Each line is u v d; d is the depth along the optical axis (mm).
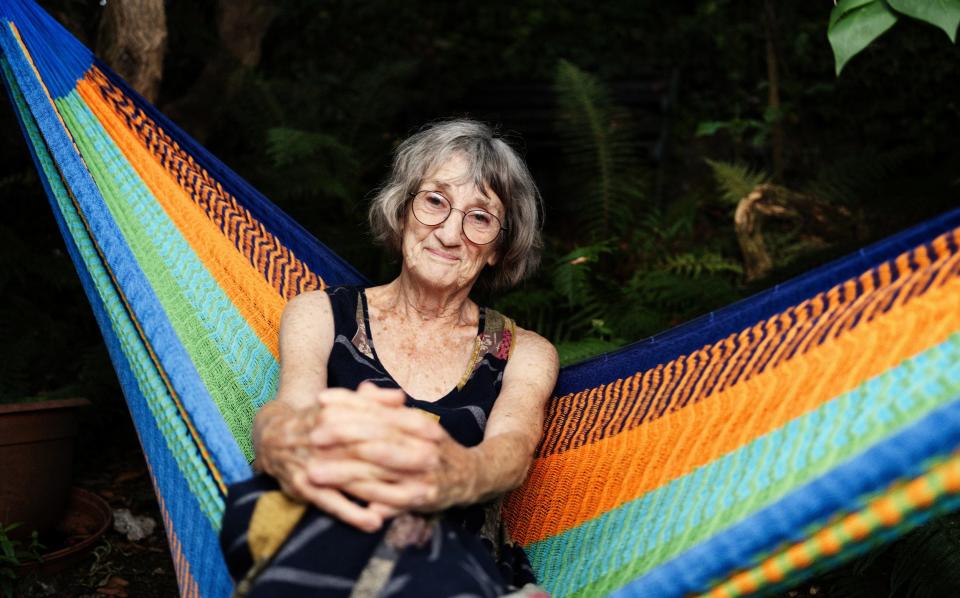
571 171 5887
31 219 4090
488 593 1288
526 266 2004
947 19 1632
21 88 2068
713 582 1147
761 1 6426
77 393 3211
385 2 7691
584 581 1662
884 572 2344
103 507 2840
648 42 7348
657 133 6074
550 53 7363
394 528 1314
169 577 2688
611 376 1904
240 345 1924
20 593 2443
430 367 1761
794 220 4281
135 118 2154
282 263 2146
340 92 6566
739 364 1632
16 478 2480
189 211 2082
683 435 1652
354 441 1271
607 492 1755
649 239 4781
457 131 1807
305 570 1265
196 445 1539
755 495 1378
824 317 1506
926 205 4184
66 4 3506
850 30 1686
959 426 981
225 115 4758
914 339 1273
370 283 2160
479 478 1418
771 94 5332
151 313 1685
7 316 3537
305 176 4293
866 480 1031
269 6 4336
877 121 5770
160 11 2936
